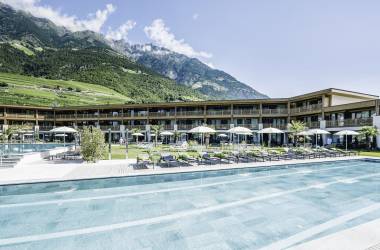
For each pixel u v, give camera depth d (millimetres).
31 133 45875
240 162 17969
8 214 7855
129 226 7047
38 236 6383
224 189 11164
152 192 10484
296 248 4379
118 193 10242
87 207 8562
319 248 4348
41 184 11219
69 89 122875
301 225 7172
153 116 48938
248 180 13078
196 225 7129
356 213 8211
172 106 48719
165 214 7992
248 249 5758
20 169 13820
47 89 115625
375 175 14828
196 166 15711
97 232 6637
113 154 24672
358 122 29969
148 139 46094
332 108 33781
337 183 12625
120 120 52000
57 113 55781
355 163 19391
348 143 31516
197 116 46719
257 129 43531
